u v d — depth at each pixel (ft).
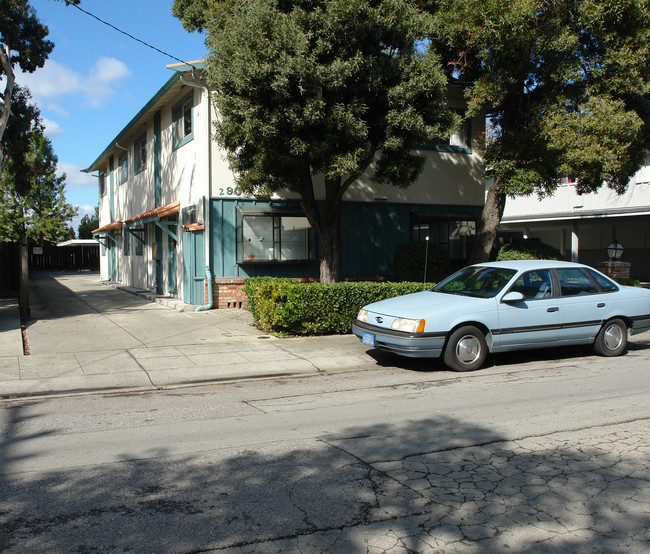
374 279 51.44
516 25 37.73
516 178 42.50
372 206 51.34
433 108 35.81
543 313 27.84
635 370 26.84
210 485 13.50
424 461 15.07
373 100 35.88
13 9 49.52
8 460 15.24
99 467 14.70
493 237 48.42
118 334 35.01
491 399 21.53
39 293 63.36
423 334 25.61
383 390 23.38
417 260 47.98
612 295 29.89
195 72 42.55
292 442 16.63
